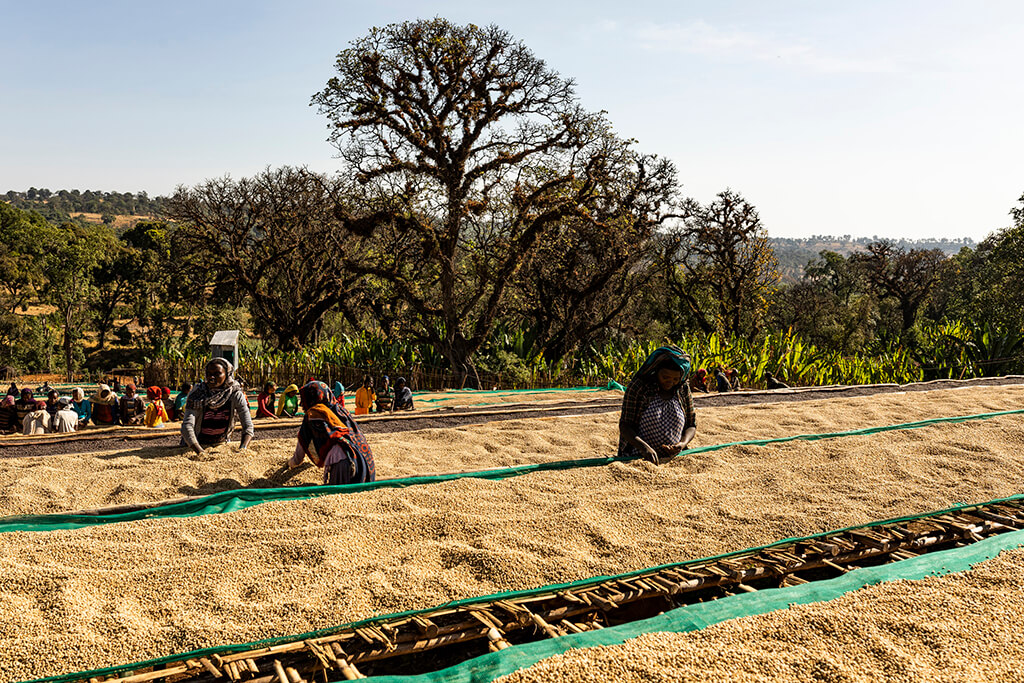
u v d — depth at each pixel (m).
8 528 4.48
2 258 54.88
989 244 44.50
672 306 44.53
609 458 6.38
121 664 2.89
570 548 4.29
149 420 10.64
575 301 30.59
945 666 3.04
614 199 27.62
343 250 34.44
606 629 3.31
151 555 3.99
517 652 3.07
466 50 23.48
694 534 4.62
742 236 39.72
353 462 5.66
